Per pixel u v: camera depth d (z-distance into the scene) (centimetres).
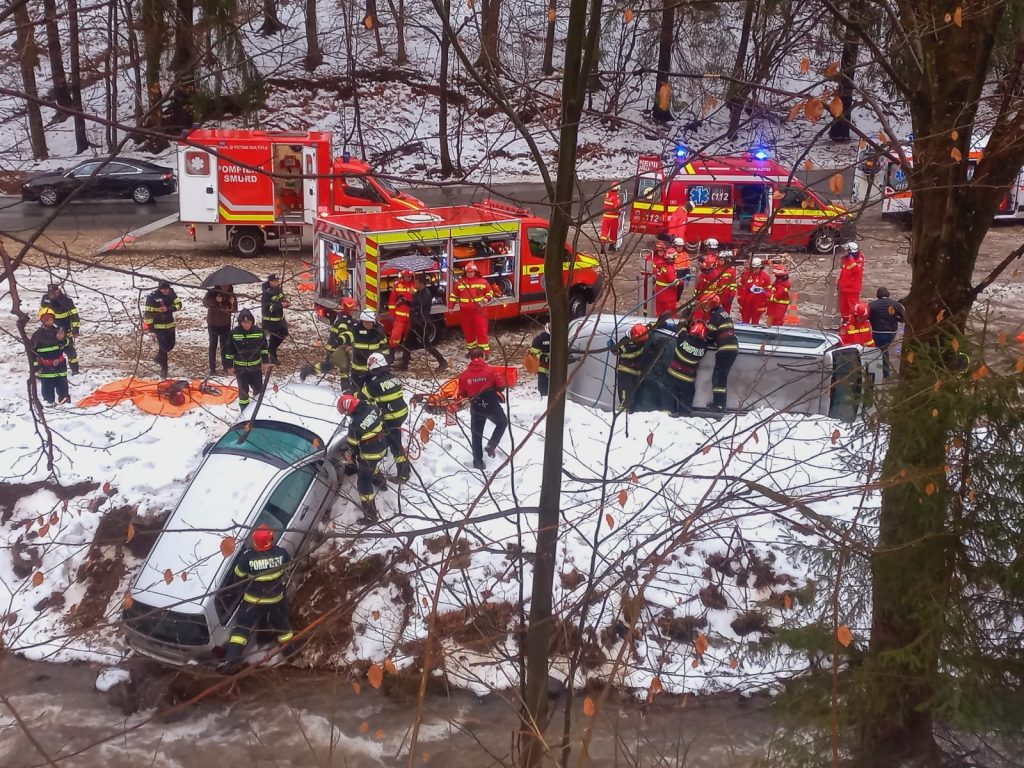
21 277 1850
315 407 1077
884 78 614
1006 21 541
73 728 858
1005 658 583
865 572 641
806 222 1919
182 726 858
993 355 571
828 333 1280
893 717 598
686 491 998
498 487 1035
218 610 852
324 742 836
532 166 2769
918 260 590
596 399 1189
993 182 562
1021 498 562
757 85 448
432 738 840
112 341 1581
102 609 993
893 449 569
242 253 2188
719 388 1148
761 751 718
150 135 416
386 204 1970
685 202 1919
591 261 1652
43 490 1080
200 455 1138
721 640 764
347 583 959
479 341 1459
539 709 473
